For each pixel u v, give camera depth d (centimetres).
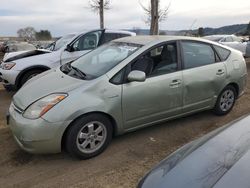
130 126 448
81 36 829
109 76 423
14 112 415
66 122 387
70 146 400
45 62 768
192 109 513
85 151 413
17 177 384
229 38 1622
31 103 400
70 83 421
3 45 3152
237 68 570
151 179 242
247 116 312
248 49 1275
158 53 472
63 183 369
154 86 453
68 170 396
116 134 441
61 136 390
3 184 370
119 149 448
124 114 434
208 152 254
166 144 466
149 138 484
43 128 379
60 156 430
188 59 501
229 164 229
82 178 378
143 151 443
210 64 527
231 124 301
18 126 392
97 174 386
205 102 529
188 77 492
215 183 211
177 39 497
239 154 239
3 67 764
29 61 757
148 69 454
